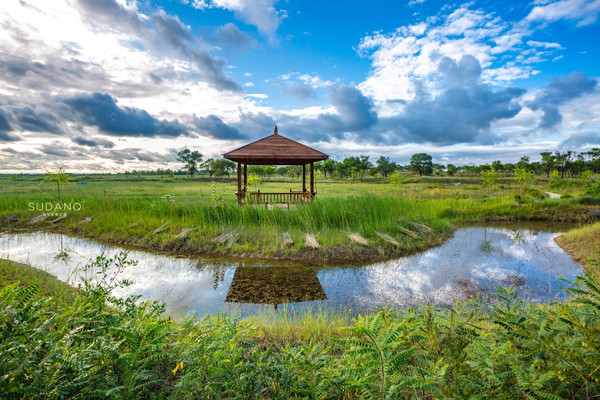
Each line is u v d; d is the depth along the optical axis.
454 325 2.05
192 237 10.45
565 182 34.31
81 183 50.03
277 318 4.80
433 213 16.14
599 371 1.65
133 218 12.52
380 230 10.98
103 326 2.15
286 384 2.10
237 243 10.03
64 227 13.05
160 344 2.23
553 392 1.68
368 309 5.62
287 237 10.01
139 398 2.16
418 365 2.00
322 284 6.98
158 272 7.76
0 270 6.45
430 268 8.16
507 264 8.47
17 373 1.53
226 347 2.18
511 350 1.91
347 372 1.71
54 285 5.68
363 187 40.66
